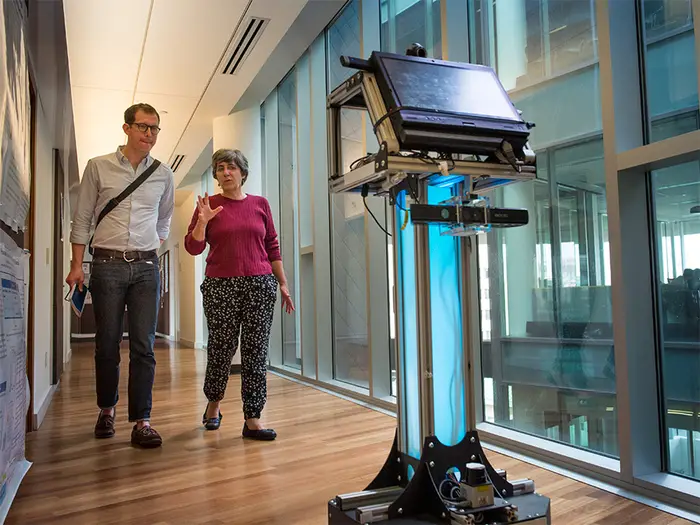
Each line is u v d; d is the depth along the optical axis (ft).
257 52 13.88
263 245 9.50
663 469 6.54
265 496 6.32
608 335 7.55
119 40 13.01
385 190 5.40
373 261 12.26
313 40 14.76
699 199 6.27
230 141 18.51
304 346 16.26
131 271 8.79
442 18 9.78
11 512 5.91
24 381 7.07
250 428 9.12
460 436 5.10
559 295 8.34
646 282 6.68
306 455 8.06
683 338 6.44
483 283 9.82
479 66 5.34
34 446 8.71
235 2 11.58
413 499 4.76
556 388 8.36
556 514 5.63
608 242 7.39
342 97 5.17
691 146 5.65
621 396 6.52
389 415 10.86
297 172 17.33
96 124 18.92
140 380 8.80
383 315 12.29
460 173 4.64
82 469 7.45
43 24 9.62
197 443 8.82
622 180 6.59
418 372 5.01
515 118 4.92
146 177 8.94
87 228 8.82
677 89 6.54
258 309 9.20
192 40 13.15
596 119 7.80
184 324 33.22
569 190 8.21
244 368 9.27
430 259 5.08
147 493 6.47
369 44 12.76
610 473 6.63
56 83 11.60
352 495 4.99
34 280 10.23
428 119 4.42
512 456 7.91
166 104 17.38
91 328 42.65
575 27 8.13
